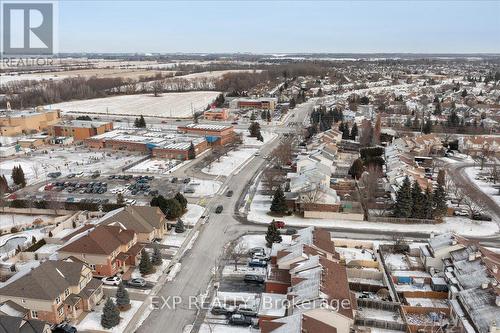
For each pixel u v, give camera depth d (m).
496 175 125.31
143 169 136.75
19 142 164.00
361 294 67.88
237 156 153.62
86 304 63.28
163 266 76.19
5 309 57.66
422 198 96.56
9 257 78.62
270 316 56.91
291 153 149.88
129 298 65.56
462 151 158.75
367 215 98.69
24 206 101.50
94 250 71.56
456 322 59.09
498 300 56.34
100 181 124.62
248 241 86.19
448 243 74.25
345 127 180.12
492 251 77.56
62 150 162.25
